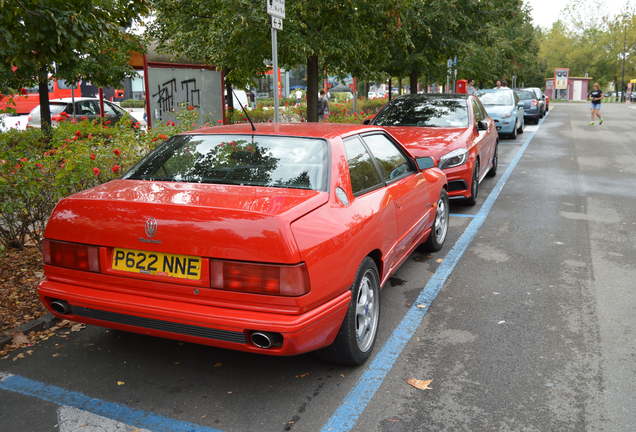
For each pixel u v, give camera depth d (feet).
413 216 15.83
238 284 9.28
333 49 33.45
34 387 10.91
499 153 49.34
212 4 34.99
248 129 13.12
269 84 114.01
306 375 11.37
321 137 12.30
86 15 17.04
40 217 17.39
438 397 10.56
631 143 56.24
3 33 15.23
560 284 16.69
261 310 9.31
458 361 11.96
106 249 10.07
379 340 12.99
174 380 11.19
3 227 18.37
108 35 19.60
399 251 14.62
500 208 27.35
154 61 43.52
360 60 40.37
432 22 52.65
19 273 16.42
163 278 9.71
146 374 11.43
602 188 32.42
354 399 10.48
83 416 9.93
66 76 33.01
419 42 54.29
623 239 21.59
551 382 11.09
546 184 33.86
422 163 16.89
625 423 9.71
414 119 29.43
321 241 9.78
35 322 13.39
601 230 22.95
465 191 26.09
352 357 11.26
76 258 10.30
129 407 10.22
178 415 9.97
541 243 21.08
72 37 15.94
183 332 9.71
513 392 10.73
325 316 9.84
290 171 11.32
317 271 9.60
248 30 31.35
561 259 19.11
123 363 11.88
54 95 82.43
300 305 9.25
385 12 36.37
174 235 9.53
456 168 25.46
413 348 12.57
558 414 9.99
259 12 30.09
